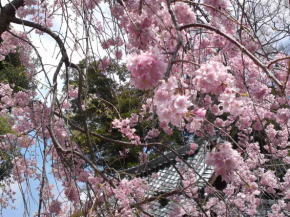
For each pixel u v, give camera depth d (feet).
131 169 17.51
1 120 14.83
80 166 12.76
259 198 14.71
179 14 8.39
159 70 5.69
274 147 15.02
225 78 6.25
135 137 13.88
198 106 6.63
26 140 13.57
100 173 10.90
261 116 12.29
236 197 13.83
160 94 5.45
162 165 26.96
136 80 5.82
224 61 10.25
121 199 11.52
